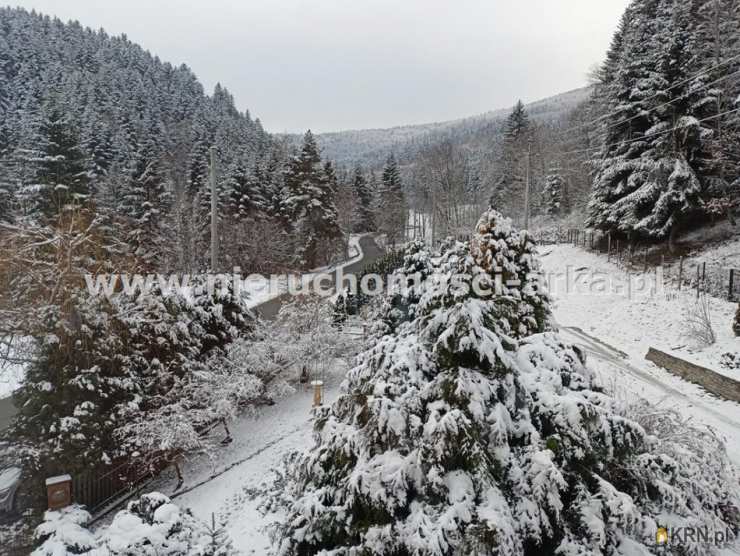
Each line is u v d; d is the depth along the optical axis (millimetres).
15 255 8500
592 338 16094
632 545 4105
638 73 22766
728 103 20125
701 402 10406
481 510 3721
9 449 8555
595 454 4285
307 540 4441
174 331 10648
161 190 32062
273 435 11281
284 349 13742
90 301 8961
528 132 53188
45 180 20953
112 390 9070
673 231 20500
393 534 3928
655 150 20375
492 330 4742
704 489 5469
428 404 4367
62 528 5617
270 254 33219
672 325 14812
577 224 36750
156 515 4926
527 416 4441
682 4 22391
